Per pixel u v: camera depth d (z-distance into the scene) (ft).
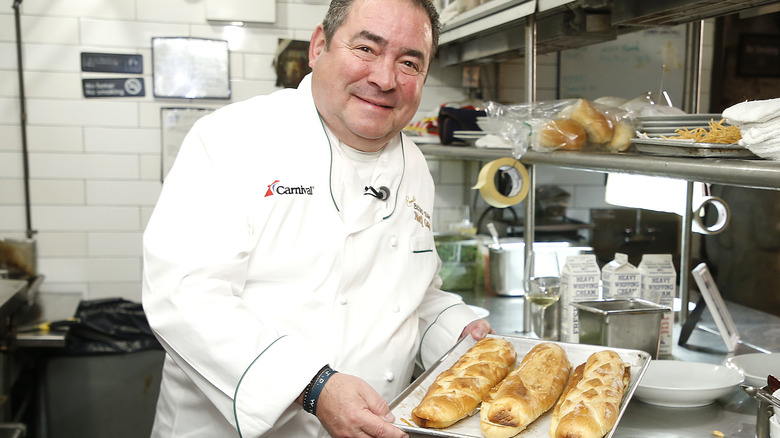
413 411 3.82
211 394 4.17
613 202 8.96
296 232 4.64
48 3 11.57
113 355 11.44
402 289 5.10
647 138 5.11
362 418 3.68
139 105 12.03
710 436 4.42
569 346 5.01
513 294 9.56
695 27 7.77
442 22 9.37
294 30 12.39
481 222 11.56
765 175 3.64
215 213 4.40
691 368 5.40
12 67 11.55
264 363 3.95
